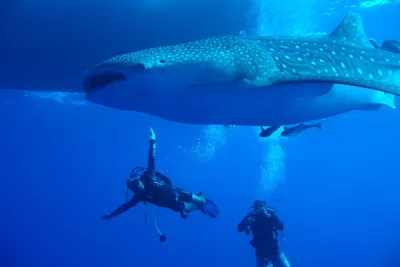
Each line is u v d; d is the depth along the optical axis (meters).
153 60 2.56
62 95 25.16
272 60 3.18
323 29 12.66
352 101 3.75
